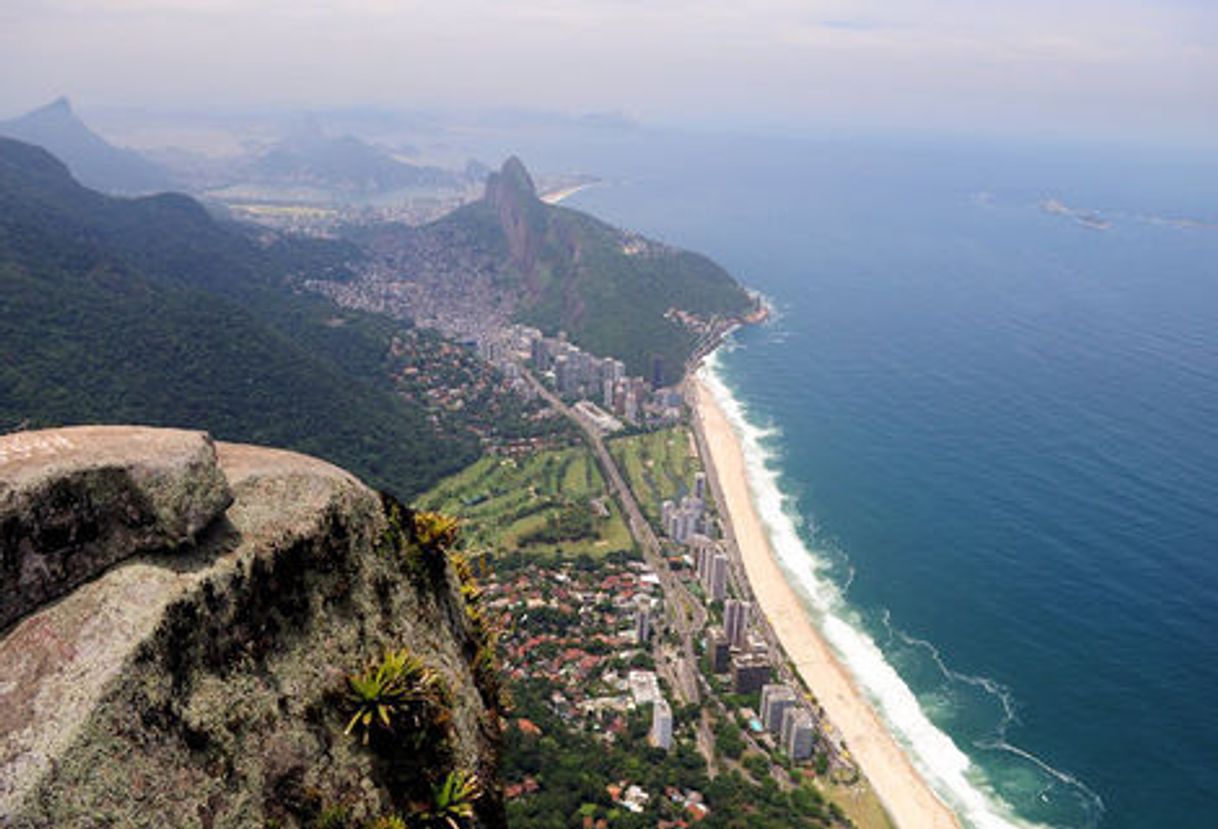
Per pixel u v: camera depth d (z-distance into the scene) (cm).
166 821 817
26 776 735
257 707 964
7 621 819
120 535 909
